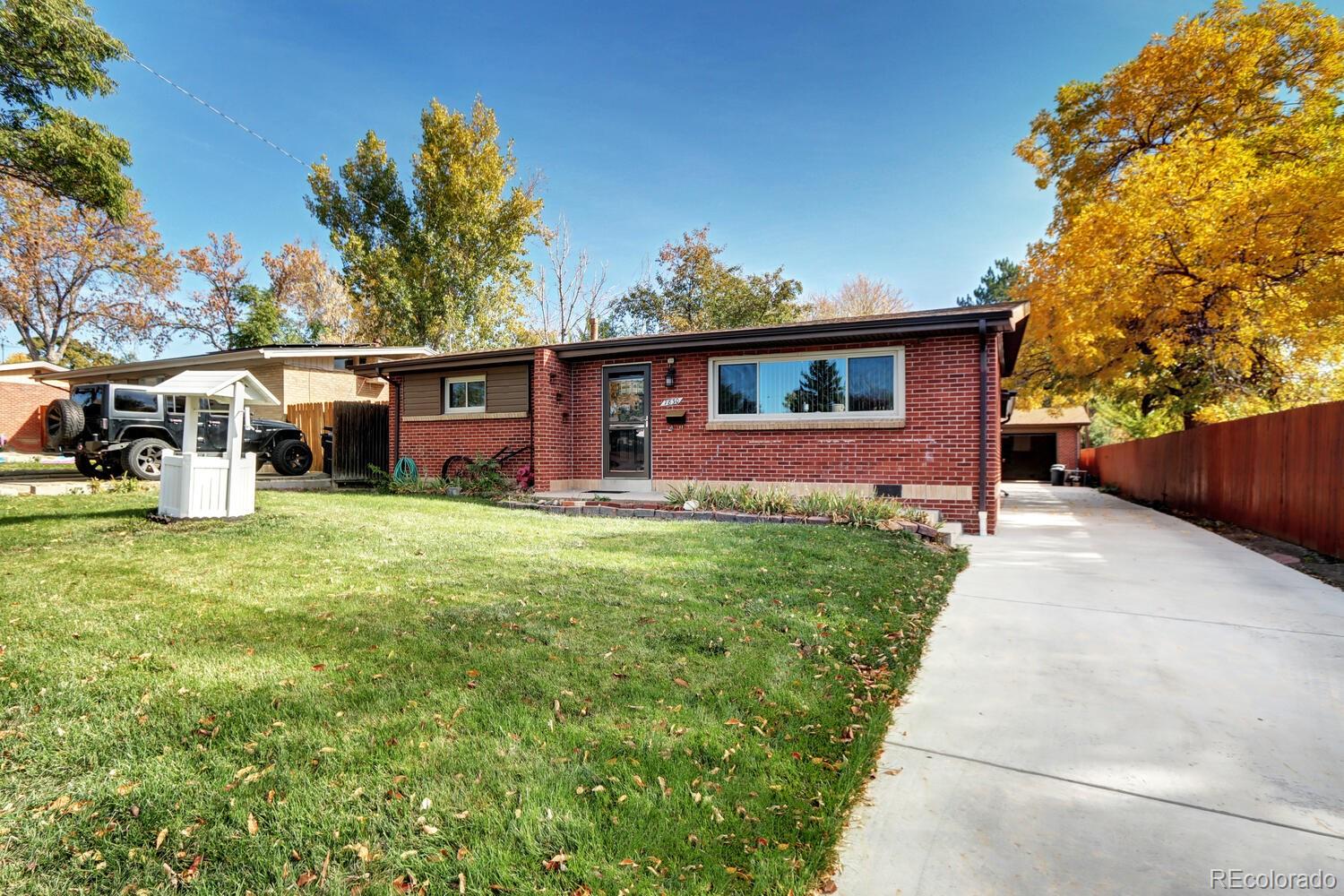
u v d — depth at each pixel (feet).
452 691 9.65
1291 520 26.11
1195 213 38.60
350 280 89.45
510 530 24.09
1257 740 9.05
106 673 9.92
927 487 30.30
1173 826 7.09
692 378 36.01
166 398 38.42
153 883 5.74
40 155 36.42
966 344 29.71
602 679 10.27
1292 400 42.80
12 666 10.12
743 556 19.45
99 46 35.83
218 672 10.07
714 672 10.74
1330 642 13.19
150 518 24.35
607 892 5.74
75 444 36.29
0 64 33.68
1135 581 19.22
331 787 7.13
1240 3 47.11
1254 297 40.04
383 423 46.39
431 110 85.51
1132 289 41.50
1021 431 97.86
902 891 6.04
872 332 30.25
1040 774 8.22
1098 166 55.01
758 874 6.07
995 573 20.43
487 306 91.61
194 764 7.52
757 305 95.71
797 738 8.77
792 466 33.19
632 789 7.32
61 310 96.07
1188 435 40.93
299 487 43.09
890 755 8.75
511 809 6.84
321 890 5.68
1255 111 47.21
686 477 36.09
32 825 6.43
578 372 39.83
